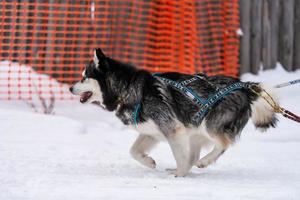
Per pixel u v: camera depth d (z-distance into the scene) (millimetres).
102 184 7168
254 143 10727
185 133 7930
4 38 13234
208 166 8906
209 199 6469
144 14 14281
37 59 13516
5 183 7039
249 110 8195
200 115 7988
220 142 8125
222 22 15023
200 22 14750
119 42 14047
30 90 12617
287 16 15641
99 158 9148
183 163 7926
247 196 6656
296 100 13555
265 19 15461
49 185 6992
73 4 13523
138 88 7828
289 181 7754
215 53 14977
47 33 13484
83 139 10383
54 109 12203
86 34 13695
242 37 15234
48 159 8828
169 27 14320
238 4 15195
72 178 7527
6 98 12258
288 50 15773
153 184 7254
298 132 11438
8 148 9438
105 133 11062
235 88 8055
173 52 14312
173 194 6680
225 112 8016
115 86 7949
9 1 13227
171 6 14242
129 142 10578
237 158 9547
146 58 14352
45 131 10492
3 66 13242
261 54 15586
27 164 8375
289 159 9555
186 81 8016
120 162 8922
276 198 6582
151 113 7770
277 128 11633
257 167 8891
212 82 8094
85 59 13711
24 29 13297
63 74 13672
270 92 8156
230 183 7492
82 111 12445
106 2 13680
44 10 13383
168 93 7852
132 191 6781
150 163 8250
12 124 10531
